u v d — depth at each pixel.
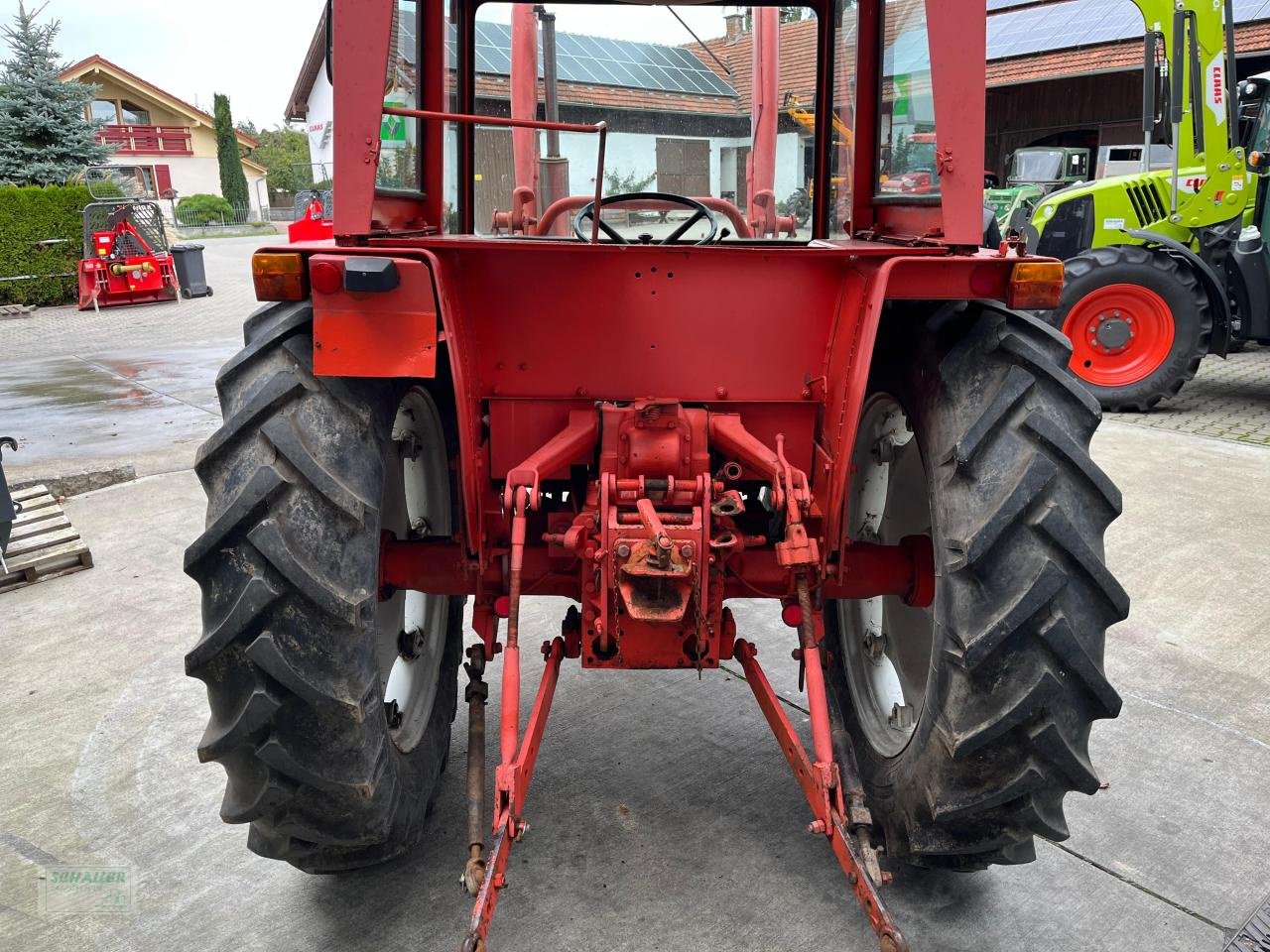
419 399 2.66
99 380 9.48
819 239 3.35
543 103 3.24
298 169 54.31
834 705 2.48
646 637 2.25
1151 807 2.92
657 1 3.08
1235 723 3.38
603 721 3.38
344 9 1.99
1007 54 17.38
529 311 2.36
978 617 2.01
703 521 2.19
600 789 2.98
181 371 9.96
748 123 3.25
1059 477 2.02
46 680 3.66
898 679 2.92
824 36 3.13
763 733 3.30
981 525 2.01
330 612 1.92
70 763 3.12
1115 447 6.81
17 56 21.09
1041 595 1.96
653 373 2.42
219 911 2.47
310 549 1.93
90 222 15.94
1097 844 2.75
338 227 2.09
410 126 2.69
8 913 2.46
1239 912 2.49
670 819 2.84
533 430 2.47
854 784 2.20
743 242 2.68
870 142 2.89
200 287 16.88
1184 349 7.62
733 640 2.46
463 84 3.18
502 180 3.30
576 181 3.32
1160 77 8.40
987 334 2.20
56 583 4.56
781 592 2.54
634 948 2.34
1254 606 4.28
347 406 2.04
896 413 2.79
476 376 2.41
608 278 2.33
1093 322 7.85
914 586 2.54
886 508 3.00
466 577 2.52
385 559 2.52
